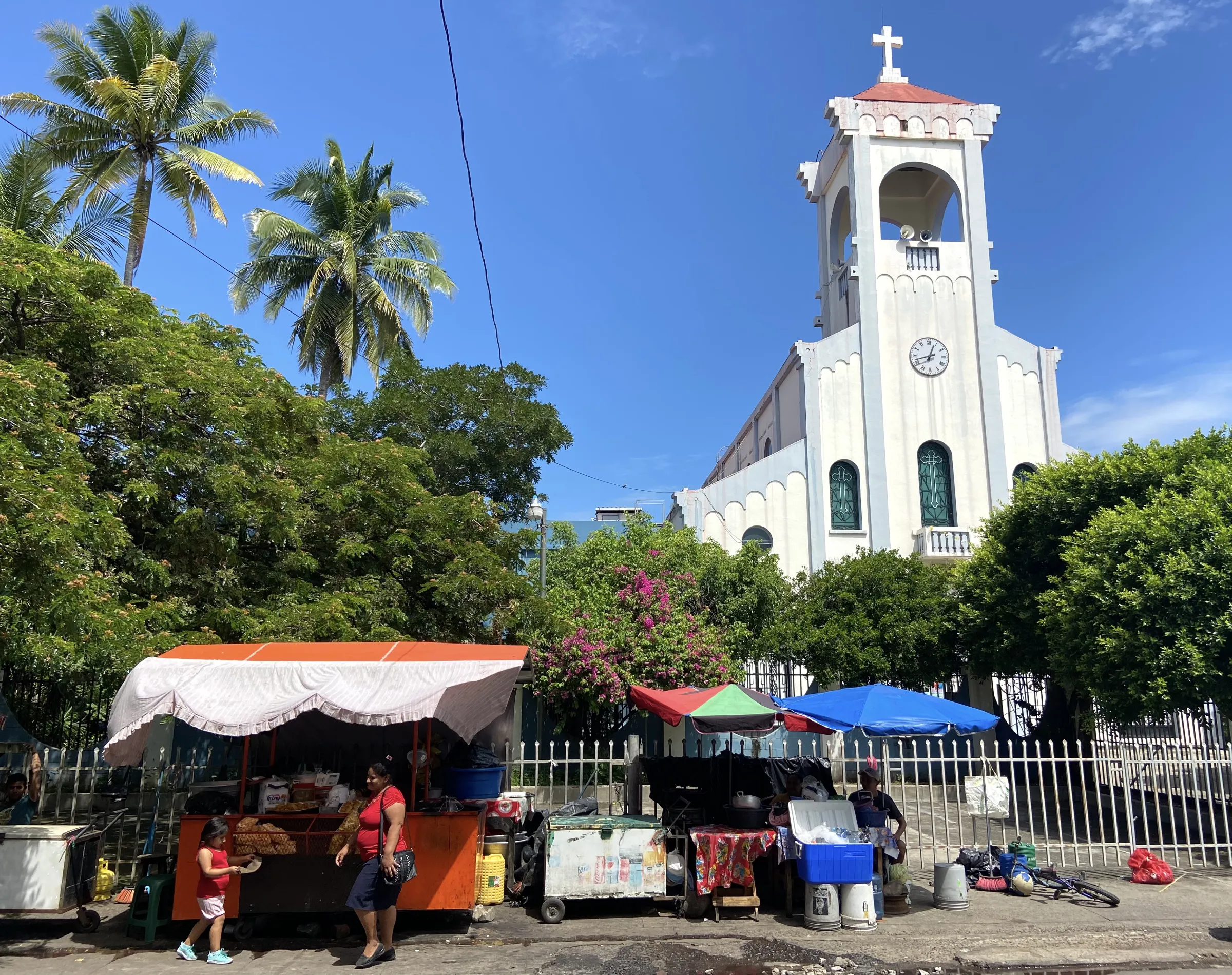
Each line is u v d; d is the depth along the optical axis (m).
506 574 14.82
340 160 24.34
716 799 10.86
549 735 18.36
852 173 26.92
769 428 29.88
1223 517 13.06
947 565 22.44
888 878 9.77
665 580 18.86
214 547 12.28
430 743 9.63
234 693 8.26
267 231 23.06
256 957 8.00
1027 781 11.94
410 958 8.00
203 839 7.86
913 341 25.95
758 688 21.73
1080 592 14.05
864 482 24.94
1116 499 16.09
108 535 9.12
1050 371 26.12
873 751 20.59
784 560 24.44
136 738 8.49
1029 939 8.72
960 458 25.27
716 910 9.26
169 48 20.20
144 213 18.97
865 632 19.31
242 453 13.06
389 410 19.42
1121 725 16.81
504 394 20.95
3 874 8.39
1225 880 11.29
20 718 14.21
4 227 11.44
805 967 7.80
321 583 14.30
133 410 12.04
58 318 11.57
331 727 12.10
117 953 8.06
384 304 23.67
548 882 9.14
